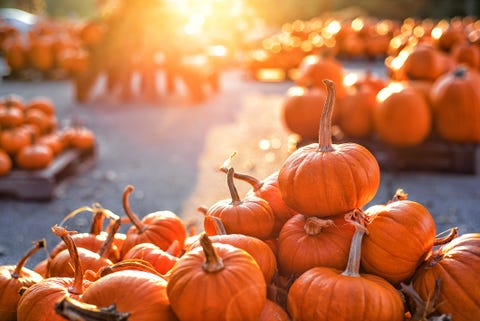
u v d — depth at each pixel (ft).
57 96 23.66
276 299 4.58
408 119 11.87
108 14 21.90
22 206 10.71
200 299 3.93
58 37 31.24
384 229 4.50
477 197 10.77
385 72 29.94
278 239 4.97
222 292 3.93
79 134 13.23
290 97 13.34
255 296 4.00
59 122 18.29
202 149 14.82
